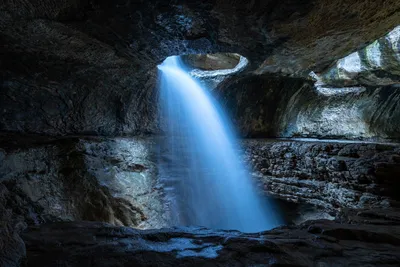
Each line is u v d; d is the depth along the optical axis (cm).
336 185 523
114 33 477
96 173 600
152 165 775
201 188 847
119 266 191
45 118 674
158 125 904
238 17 447
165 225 696
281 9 423
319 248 218
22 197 418
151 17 435
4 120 612
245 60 793
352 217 314
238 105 977
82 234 267
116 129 822
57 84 627
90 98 719
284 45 586
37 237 256
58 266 190
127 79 714
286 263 189
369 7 438
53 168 527
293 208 755
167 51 575
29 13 384
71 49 514
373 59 771
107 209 567
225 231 285
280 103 1004
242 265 189
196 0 392
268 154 730
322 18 462
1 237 185
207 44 554
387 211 328
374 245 229
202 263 193
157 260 200
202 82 906
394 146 458
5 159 415
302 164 620
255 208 806
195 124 952
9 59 522
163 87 853
